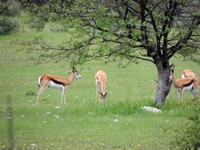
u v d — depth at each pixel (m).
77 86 50.78
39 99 42.78
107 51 33.50
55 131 28.48
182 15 35.06
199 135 17.89
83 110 34.59
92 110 34.69
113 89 49.44
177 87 42.28
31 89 48.16
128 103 36.25
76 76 43.00
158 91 36.50
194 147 18.00
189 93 48.69
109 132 28.44
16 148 24.91
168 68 36.53
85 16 33.97
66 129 29.03
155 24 34.19
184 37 35.28
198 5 34.50
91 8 33.91
